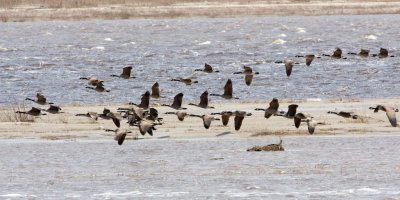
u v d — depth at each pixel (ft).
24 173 98.07
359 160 102.01
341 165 99.30
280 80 187.42
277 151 107.76
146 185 91.50
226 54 260.83
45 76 204.54
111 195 87.66
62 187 91.09
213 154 106.42
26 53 278.67
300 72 199.52
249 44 299.58
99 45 309.83
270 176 94.63
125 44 310.65
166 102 155.02
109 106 145.59
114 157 105.70
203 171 97.60
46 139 116.67
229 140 114.73
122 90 176.76
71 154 107.65
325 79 187.73
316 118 127.65
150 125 83.10
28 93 176.14
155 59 247.29
